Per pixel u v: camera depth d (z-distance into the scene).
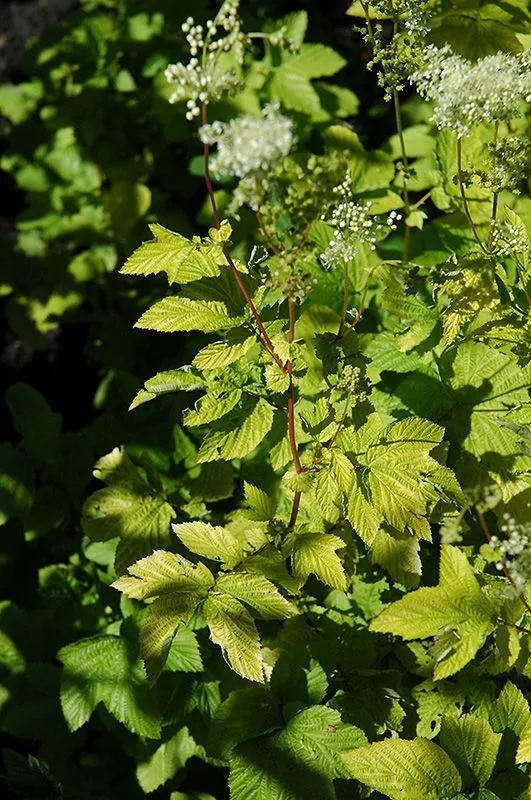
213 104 2.45
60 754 2.19
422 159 2.29
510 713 1.91
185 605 1.86
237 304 1.89
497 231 1.97
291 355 1.85
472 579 1.86
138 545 2.04
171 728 2.11
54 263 2.88
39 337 2.89
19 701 2.20
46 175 2.82
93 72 2.70
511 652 1.86
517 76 1.86
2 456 2.27
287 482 1.90
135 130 2.76
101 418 2.30
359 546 2.03
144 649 1.84
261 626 2.02
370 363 2.02
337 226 1.91
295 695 1.98
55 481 2.29
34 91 2.80
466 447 1.98
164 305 1.88
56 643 2.22
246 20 2.60
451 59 1.88
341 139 2.16
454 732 1.88
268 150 1.72
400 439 1.90
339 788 1.94
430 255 2.11
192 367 1.95
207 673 2.07
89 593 2.24
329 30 2.93
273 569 1.89
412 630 1.86
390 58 1.97
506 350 1.99
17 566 2.36
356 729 1.93
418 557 1.94
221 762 2.07
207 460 1.89
